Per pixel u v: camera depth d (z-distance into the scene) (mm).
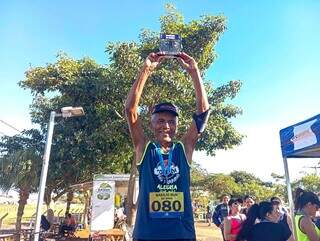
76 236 20656
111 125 17938
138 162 2939
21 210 16047
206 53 16875
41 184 11133
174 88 15984
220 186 48750
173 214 2701
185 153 2928
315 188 38875
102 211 16219
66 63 19531
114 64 17641
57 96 21188
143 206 2750
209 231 26297
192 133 3045
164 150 2922
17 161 15586
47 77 19203
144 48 16984
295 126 6285
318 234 5293
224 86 18297
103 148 19016
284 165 6766
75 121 19328
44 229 14898
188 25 16938
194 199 48656
